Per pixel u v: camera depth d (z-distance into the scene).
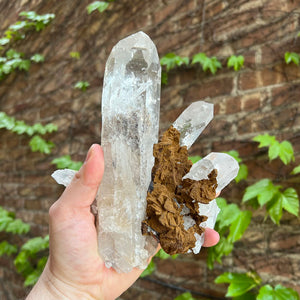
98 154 0.22
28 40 0.84
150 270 0.54
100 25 0.69
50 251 0.26
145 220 0.23
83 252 0.25
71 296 0.26
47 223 0.75
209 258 0.49
